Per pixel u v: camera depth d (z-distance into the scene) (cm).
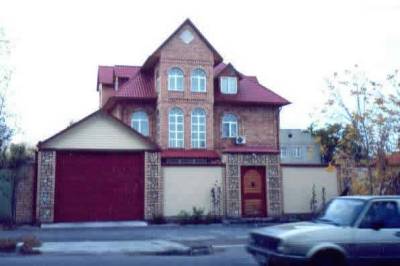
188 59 3353
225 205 2417
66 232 1962
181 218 2341
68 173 2283
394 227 1011
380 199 1032
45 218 2217
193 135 3319
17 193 2216
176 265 1230
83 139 2322
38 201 2217
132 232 1977
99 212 2303
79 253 1433
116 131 2369
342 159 2292
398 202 1038
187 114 3312
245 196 2458
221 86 3519
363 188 2150
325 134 2342
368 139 2078
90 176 2311
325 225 1016
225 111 3497
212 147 3331
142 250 1460
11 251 1458
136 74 3588
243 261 1310
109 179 2333
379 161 2055
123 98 3322
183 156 3197
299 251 955
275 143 3553
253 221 2383
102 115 2359
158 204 2355
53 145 2277
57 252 1427
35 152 2350
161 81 3281
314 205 2520
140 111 3394
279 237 972
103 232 1973
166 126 3266
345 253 972
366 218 1006
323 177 2567
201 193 2409
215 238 1802
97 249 1462
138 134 2386
